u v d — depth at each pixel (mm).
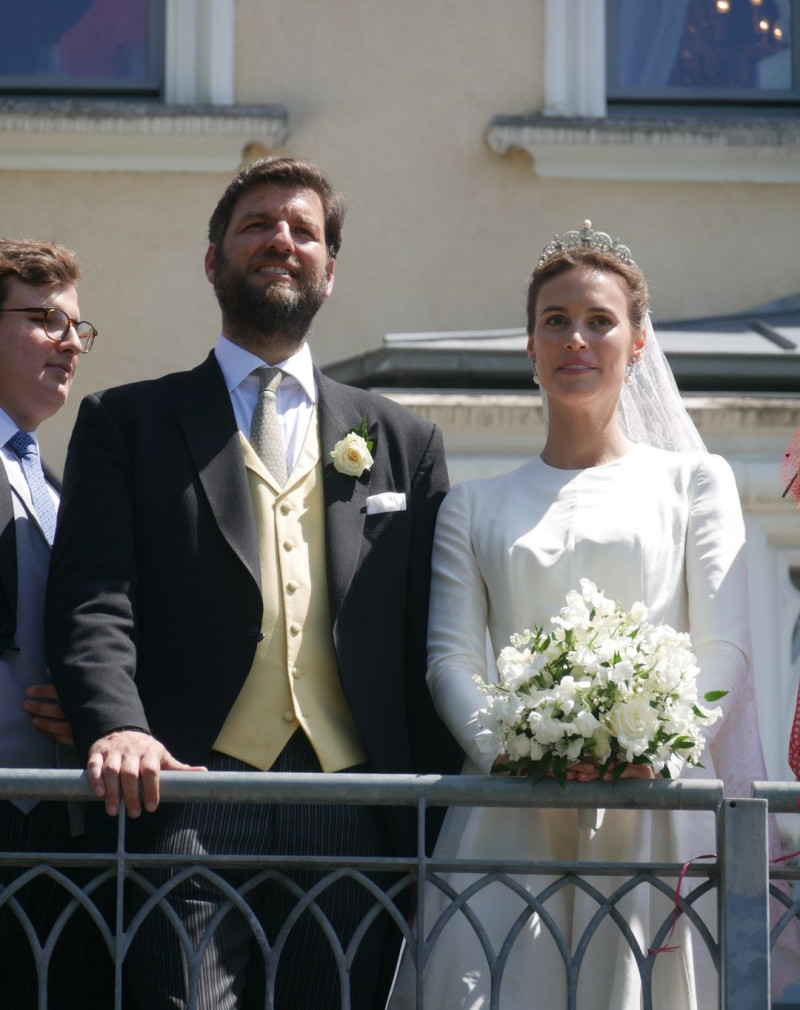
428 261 10133
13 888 4820
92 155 10086
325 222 5984
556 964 5355
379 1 10320
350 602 5527
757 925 4793
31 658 5707
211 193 10109
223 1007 5062
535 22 10344
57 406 6223
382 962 5527
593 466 5832
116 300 10008
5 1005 5648
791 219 10242
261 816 5328
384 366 9062
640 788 4898
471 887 4883
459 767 5691
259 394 5797
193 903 5148
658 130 10133
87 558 5398
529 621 5574
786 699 8648
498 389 9070
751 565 8711
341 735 5434
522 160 10203
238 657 5352
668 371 6465
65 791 4871
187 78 10312
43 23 10453
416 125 10234
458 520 5828
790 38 10562
